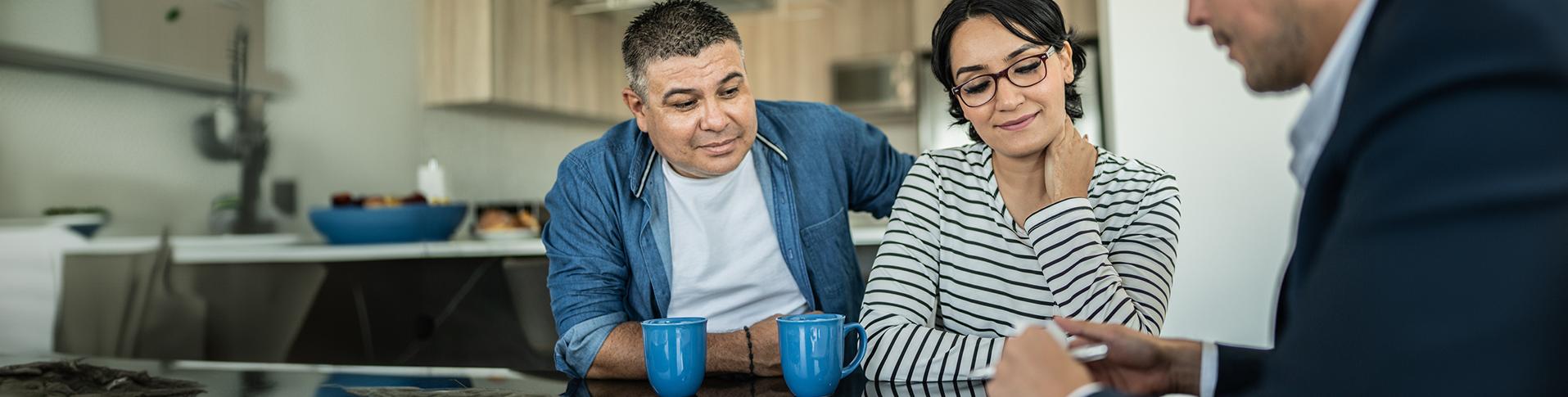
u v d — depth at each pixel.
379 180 3.68
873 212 1.55
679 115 1.11
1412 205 0.44
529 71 3.77
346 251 2.64
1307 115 0.59
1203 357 0.70
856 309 1.46
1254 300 2.56
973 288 1.19
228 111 3.11
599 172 1.30
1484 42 0.45
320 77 3.43
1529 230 0.42
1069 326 0.76
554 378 1.10
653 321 0.93
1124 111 2.66
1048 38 1.05
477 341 2.54
